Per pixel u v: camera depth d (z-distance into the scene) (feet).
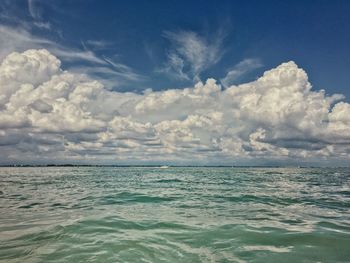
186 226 32.37
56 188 80.53
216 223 34.17
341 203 53.62
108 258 21.89
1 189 78.13
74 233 28.63
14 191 72.54
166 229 30.91
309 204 51.96
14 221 35.12
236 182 108.68
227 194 65.31
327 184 103.81
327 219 37.76
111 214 39.09
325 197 62.39
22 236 27.66
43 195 63.46
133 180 118.62
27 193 67.62
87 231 29.40
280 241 27.14
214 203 51.34
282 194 67.00
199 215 39.37
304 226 33.19
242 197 60.03
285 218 38.06
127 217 36.88
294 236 28.73
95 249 23.85
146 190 73.72
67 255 22.47
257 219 37.11
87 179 126.31
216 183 102.12
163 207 46.32
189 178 136.87
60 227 30.99
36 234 28.30
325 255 23.56
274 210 44.62
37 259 21.66
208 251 24.16
